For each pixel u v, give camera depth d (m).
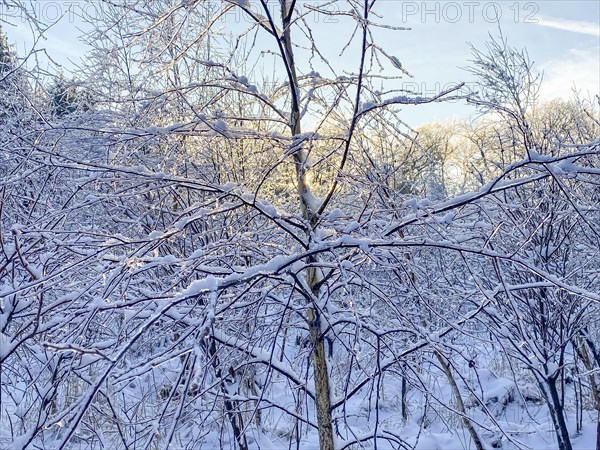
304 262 4.16
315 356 4.46
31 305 4.46
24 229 3.56
